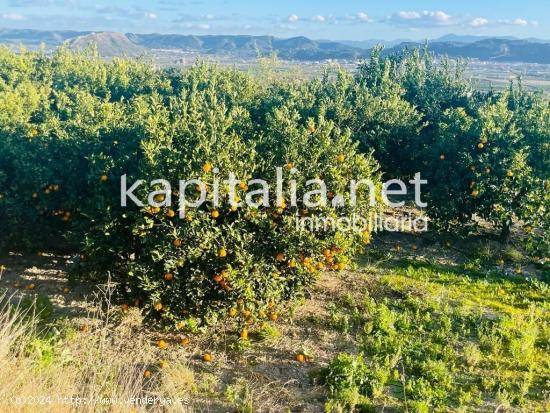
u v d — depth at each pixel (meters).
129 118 12.08
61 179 10.63
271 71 30.45
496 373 7.34
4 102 16.59
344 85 19.75
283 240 7.86
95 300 9.27
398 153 16.81
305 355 7.74
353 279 10.54
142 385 6.63
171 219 7.84
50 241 11.83
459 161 13.00
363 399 6.59
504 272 11.37
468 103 22.20
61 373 5.57
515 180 12.01
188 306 7.75
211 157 7.94
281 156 9.19
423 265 11.57
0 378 4.84
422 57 29.03
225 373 7.32
